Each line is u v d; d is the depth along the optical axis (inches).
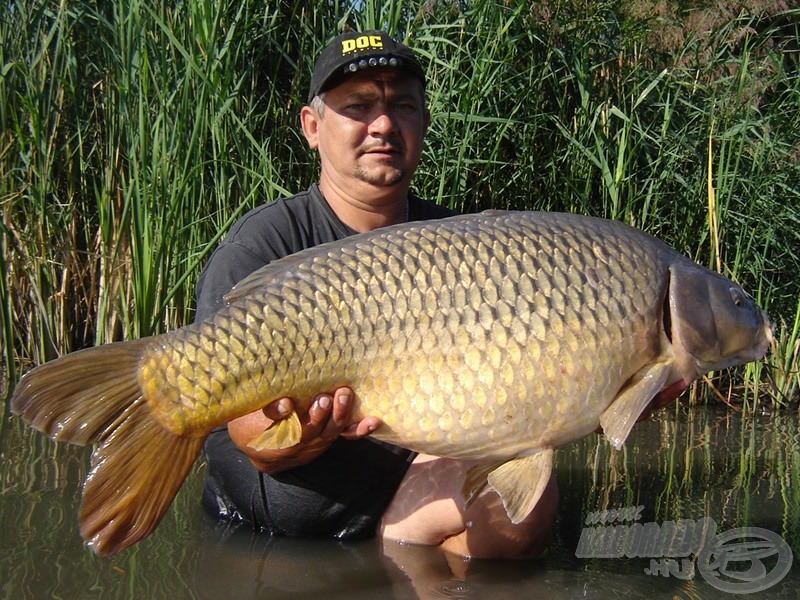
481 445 90.9
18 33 193.9
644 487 130.9
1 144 193.8
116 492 85.5
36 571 93.8
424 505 106.8
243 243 111.7
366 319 88.5
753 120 205.8
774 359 199.9
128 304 179.5
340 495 108.0
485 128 194.5
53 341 194.2
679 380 98.2
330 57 117.8
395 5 183.9
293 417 89.8
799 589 94.3
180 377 86.6
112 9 190.4
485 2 191.6
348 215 120.0
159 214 174.7
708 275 97.6
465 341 89.1
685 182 199.5
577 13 202.4
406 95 118.3
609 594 92.9
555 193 202.8
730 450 155.2
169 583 92.7
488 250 90.6
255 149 188.2
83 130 194.1
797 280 214.8
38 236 191.8
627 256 94.0
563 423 91.4
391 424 90.4
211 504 117.7
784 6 213.9
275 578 95.4
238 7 187.8
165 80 176.1
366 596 91.0
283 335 87.5
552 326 90.1
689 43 207.0
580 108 199.2
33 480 122.4
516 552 102.6
